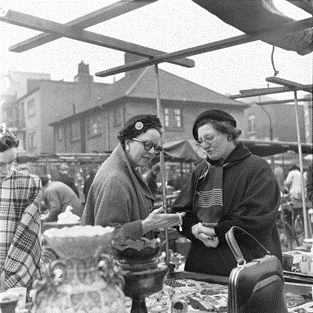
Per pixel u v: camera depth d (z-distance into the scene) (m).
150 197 2.35
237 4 2.06
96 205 2.11
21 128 23.84
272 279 1.61
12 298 1.46
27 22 2.08
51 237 1.18
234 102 22.92
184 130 21.33
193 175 2.68
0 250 2.39
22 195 2.46
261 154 11.49
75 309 1.14
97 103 21.08
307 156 14.30
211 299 2.01
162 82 21.81
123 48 2.70
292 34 2.60
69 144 22.98
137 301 1.47
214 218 2.47
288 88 4.56
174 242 6.46
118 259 1.42
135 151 2.22
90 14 2.18
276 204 2.38
